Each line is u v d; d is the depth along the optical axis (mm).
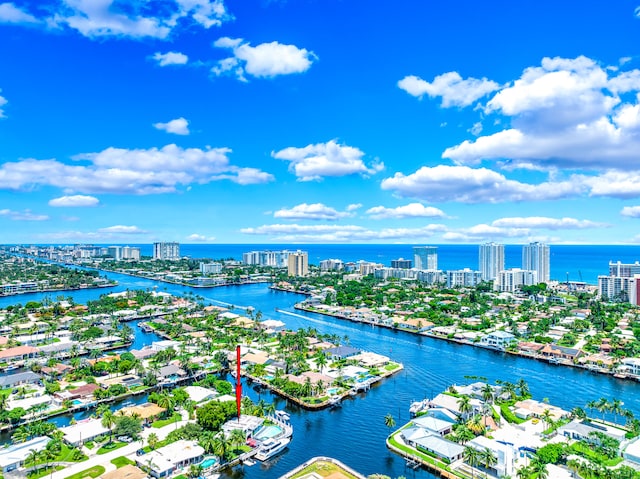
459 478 175750
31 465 178125
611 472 165250
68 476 173500
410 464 188750
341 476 174625
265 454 193625
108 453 191750
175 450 186875
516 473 172625
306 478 173375
